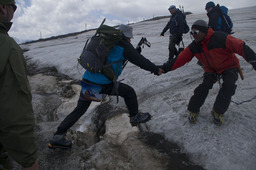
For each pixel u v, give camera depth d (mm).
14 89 1353
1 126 1342
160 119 3352
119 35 2480
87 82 2619
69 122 2752
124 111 3975
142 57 2688
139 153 2709
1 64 1300
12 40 1425
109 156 2717
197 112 2941
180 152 2695
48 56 9961
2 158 1799
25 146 1407
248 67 4859
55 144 2752
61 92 5641
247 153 2379
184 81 4727
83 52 2561
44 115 4523
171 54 6016
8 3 1460
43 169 2654
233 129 2744
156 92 4477
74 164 2670
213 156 2453
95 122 4082
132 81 5312
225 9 4234
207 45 2639
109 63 2549
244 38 8789
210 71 2859
